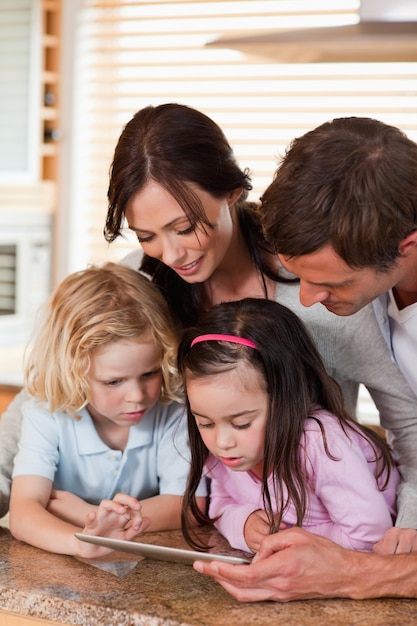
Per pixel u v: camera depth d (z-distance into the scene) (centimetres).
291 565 122
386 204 113
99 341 144
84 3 342
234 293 161
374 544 135
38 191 346
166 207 134
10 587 127
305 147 117
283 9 306
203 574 133
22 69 343
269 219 119
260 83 317
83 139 351
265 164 317
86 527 136
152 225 136
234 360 133
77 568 135
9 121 347
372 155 114
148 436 158
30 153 344
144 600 123
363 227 113
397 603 124
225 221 142
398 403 152
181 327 162
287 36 187
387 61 205
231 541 145
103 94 344
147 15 332
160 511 153
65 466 159
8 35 344
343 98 305
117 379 146
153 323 147
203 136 136
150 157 133
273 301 142
